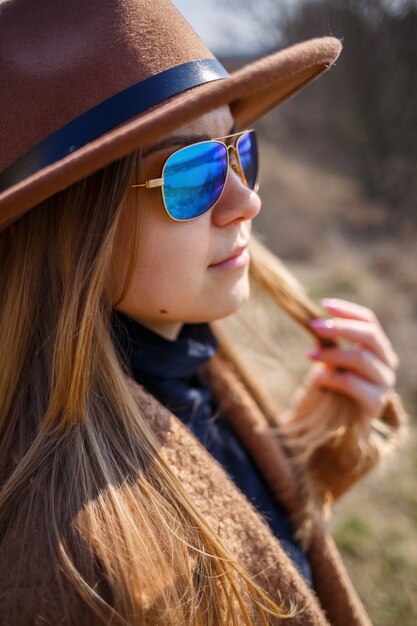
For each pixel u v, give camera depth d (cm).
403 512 266
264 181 853
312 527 122
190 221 87
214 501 90
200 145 86
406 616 213
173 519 82
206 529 83
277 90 110
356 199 810
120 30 82
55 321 88
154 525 80
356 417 130
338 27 826
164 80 82
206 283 92
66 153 80
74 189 84
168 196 84
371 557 239
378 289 510
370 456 135
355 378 129
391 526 257
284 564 94
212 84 79
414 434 314
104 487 79
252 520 93
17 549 74
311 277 546
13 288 91
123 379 88
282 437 134
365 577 230
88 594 71
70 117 80
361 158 858
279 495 123
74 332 84
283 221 708
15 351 90
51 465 80
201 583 81
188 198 86
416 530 255
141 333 100
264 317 162
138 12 83
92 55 81
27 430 86
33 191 72
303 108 972
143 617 72
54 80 81
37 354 89
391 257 586
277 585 92
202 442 111
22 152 82
